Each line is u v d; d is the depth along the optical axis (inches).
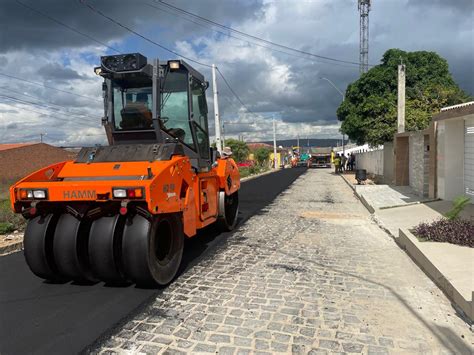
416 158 600.7
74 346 150.1
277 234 345.1
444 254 235.5
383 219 401.4
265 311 178.1
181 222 230.5
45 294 203.9
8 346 151.3
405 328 161.6
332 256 270.2
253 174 1455.5
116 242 200.1
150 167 209.6
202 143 296.0
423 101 952.9
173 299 193.8
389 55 1058.1
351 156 1566.2
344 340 151.6
